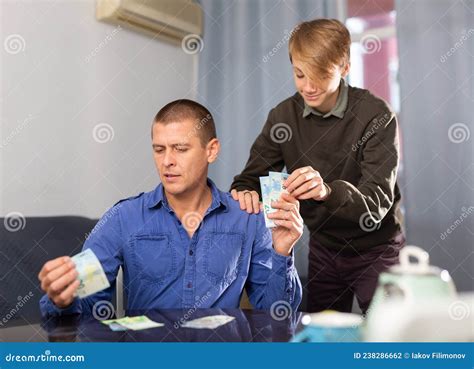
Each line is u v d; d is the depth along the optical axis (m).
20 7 2.22
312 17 2.79
